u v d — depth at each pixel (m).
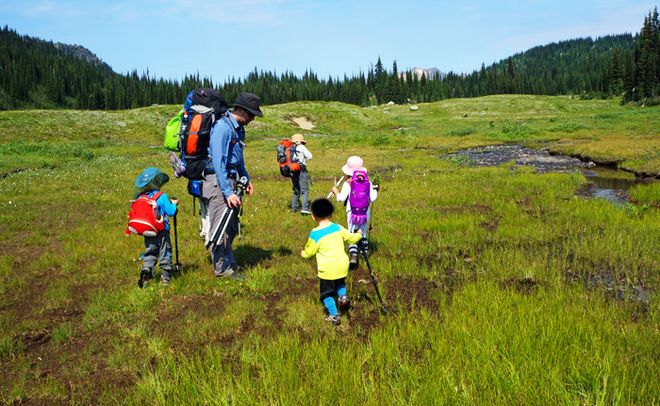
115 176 15.98
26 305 4.75
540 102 101.56
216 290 5.06
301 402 2.86
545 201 10.39
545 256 6.18
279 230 7.99
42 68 197.88
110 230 7.93
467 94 187.38
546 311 4.15
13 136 41.00
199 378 3.16
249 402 2.85
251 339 3.88
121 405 2.95
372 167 18.73
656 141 23.83
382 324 4.16
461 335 3.66
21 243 7.14
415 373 3.08
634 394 2.80
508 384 2.93
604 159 19.12
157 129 50.28
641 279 5.33
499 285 5.21
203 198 5.26
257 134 49.19
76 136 44.41
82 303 4.77
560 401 2.74
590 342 3.49
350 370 3.21
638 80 100.56
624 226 7.63
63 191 12.55
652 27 106.38
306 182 9.35
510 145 31.38
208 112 5.00
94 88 184.25
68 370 3.42
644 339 3.52
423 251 6.71
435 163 19.52
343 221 8.38
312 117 64.50
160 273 5.58
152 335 4.00
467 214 9.09
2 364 3.54
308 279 5.52
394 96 157.12
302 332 4.05
